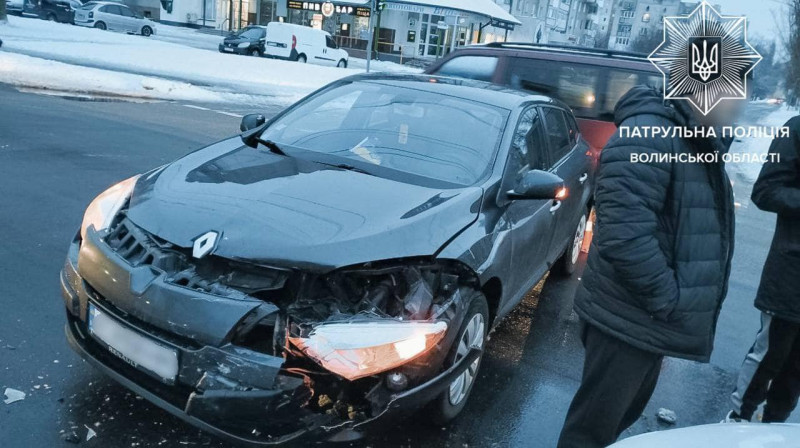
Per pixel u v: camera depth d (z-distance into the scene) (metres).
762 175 2.92
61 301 3.81
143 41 25.25
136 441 2.70
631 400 2.52
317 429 2.39
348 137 3.75
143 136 8.68
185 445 2.71
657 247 2.21
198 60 20.42
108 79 13.51
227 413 2.29
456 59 7.70
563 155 4.88
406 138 3.70
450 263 2.88
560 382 3.78
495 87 4.49
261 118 4.29
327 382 2.50
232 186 2.97
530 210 3.81
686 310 2.28
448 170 3.48
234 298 2.40
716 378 4.16
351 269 2.55
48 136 7.81
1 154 6.72
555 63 7.04
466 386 3.19
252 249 2.51
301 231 2.62
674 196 2.24
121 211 2.96
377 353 2.40
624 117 2.29
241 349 2.33
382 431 2.54
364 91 4.20
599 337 2.48
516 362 3.96
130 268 2.52
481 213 3.22
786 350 3.05
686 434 1.97
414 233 2.78
